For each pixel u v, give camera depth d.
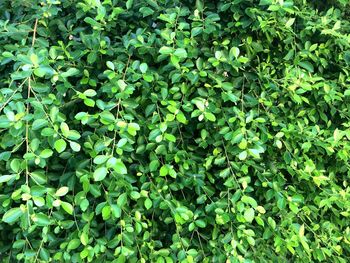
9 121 1.37
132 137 1.55
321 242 1.89
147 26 1.88
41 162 1.38
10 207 1.52
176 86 1.74
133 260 1.60
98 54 1.78
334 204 2.02
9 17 1.93
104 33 1.86
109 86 1.62
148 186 1.67
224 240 1.64
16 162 1.38
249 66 1.89
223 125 1.75
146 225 1.61
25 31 1.70
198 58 1.74
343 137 1.95
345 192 1.85
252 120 1.69
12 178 1.36
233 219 1.66
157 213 1.76
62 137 1.40
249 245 1.78
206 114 1.59
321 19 1.98
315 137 1.81
